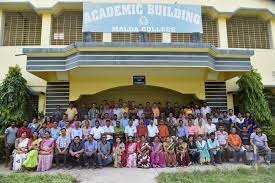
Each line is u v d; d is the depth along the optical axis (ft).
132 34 39.19
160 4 32.83
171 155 28.86
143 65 30.22
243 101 36.58
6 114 32.27
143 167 28.07
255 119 34.88
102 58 30.07
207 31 41.50
